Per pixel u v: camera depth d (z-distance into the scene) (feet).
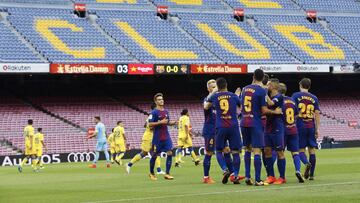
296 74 360.28
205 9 376.07
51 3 343.05
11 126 286.25
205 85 355.56
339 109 364.38
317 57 357.82
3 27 315.99
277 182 116.37
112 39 330.54
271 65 325.83
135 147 296.51
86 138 288.71
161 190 110.52
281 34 371.56
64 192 113.39
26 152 200.13
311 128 123.34
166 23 357.61
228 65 317.42
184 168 183.01
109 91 333.83
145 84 343.26
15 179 154.51
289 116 118.62
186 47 340.59
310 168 123.24
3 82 313.53
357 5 417.08
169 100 340.80
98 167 208.03
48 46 311.06
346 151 277.44
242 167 168.04
